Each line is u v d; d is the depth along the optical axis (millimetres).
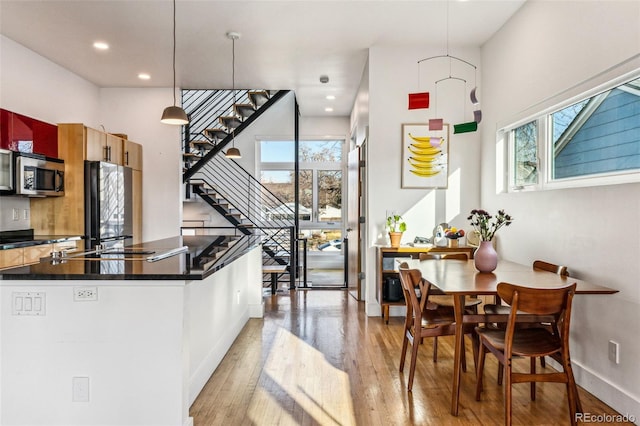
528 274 2805
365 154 4988
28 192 4035
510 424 2152
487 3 3602
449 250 4148
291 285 6102
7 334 2055
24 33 4145
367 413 2400
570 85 2963
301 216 8508
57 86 4992
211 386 2754
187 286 2135
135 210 5715
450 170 4570
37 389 2064
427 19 3895
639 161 2430
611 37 2549
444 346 3586
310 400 2559
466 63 4555
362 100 5418
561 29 3070
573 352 2920
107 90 5887
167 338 2061
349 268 5855
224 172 8094
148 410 2066
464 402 2543
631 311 2371
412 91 4551
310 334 3885
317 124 8250
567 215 2998
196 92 7879
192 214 7797
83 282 2051
